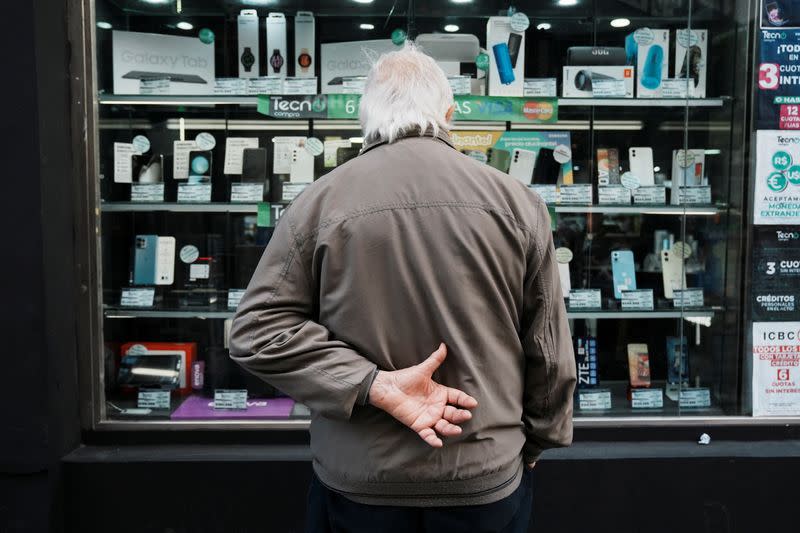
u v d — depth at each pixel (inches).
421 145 41.8
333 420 41.5
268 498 76.5
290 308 40.9
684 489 77.2
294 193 93.3
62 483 75.7
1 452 74.1
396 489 39.5
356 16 94.9
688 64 90.2
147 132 93.6
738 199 83.4
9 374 73.5
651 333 94.3
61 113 75.5
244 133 94.6
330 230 39.7
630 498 77.3
